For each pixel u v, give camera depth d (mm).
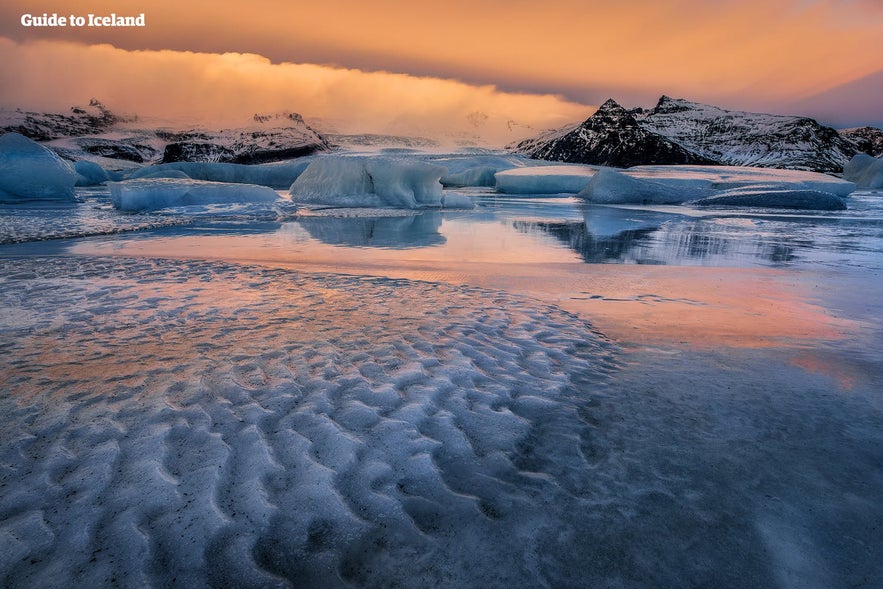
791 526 1733
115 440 2121
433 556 1575
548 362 3180
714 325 4070
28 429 2205
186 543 1569
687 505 1835
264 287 5172
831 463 2107
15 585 1394
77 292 4871
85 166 34469
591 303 4762
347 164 20078
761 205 20672
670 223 13844
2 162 18125
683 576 1525
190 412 2375
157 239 9578
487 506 1811
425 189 20047
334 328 3740
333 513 1733
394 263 7062
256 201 18109
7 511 1683
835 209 19484
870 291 5461
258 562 1520
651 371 3078
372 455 2072
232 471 1921
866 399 2713
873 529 1723
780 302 4910
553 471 2033
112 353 3162
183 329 3688
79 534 1586
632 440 2275
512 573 1521
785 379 2973
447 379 2842
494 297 4887
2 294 4758
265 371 2891
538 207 20219
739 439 2293
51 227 10891
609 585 1489
